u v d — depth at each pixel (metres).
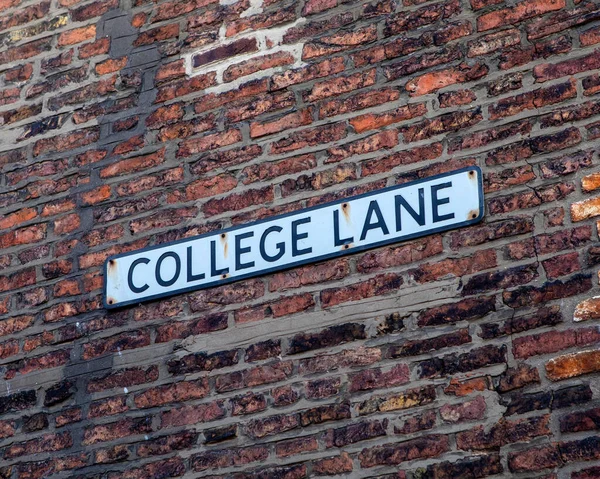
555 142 3.83
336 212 4.04
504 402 3.60
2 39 4.96
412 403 3.71
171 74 4.56
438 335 3.76
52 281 4.46
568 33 3.96
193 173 4.36
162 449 4.01
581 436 3.47
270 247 4.10
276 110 4.30
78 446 4.14
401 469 3.65
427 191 3.93
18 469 4.21
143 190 4.43
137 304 4.26
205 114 4.43
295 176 4.18
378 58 4.20
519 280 3.72
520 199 3.81
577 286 3.64
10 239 4.60
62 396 4.25
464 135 3.96
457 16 4.14
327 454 3.76
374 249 3.95
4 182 4.71
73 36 4.82
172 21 4.66
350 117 4.17
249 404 3.94
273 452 3.84
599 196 3.72
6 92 4.86
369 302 3.89
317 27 4.36
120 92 4.64
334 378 3.85
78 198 4.54
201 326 4.12
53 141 4.68
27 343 4.40
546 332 3.63
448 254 3.84
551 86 3.91
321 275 4.00
